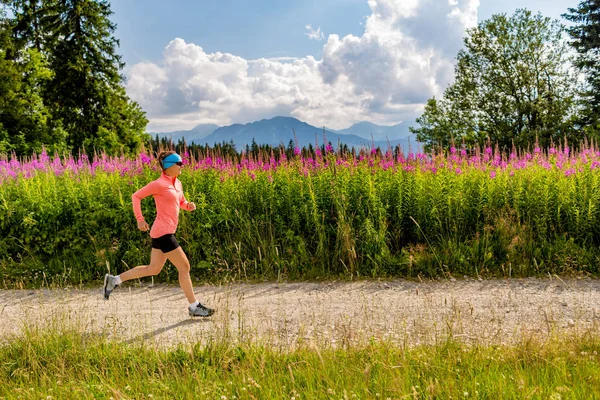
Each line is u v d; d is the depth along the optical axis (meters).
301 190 9.22
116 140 33.19
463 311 5.80
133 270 6.11
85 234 9.27
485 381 3.66
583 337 4.45
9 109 28.48
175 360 4.44
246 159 10.24
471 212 9.10
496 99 34.91
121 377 4.07
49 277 8.42
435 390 3.46
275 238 8.99
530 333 4.85
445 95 36.75
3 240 9.24
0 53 30.27
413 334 4.89
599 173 9.25
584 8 36.03
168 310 6.36
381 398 3.36
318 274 8.10
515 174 9.56
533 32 34.56
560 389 3.39
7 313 6.37
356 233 8.72
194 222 8.98
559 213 8.78
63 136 30.14
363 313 5.92
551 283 7.18
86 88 34.66
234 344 4.70
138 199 5.89
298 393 3.65
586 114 33.34
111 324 5.71
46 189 10.12
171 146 10.64
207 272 8.47
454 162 10.29
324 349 4.42
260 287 7.55
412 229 8.93
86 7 34.72
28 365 4.51
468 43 36.22
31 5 35.09
